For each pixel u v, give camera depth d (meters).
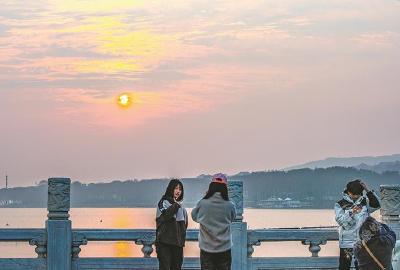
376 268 13.80
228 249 15.77
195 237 18.16
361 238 14.02
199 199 16.00
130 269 17.69
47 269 17.19
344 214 16.81
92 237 17.53
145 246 17.80
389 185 19.14
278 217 168.88
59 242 17.25
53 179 17.39
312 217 168.88
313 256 18.75
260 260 18.33
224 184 15.85
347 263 16.94
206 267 15.73
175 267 16.39
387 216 19.09
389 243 13.88
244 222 18.23
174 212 16.23
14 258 17.12
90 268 17.48
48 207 17.38
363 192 17.02
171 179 16.61
